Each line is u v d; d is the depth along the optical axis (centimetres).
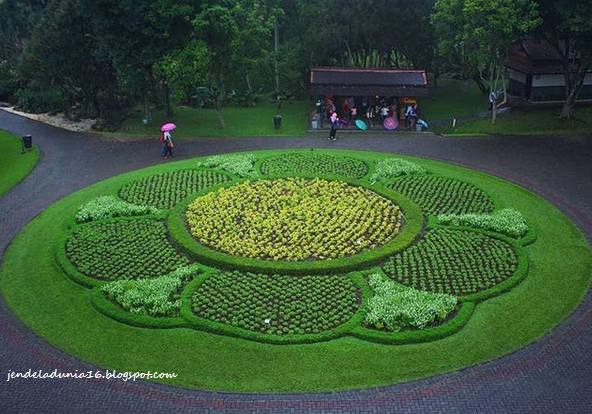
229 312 2123
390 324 2016
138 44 4356
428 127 4522
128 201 3073
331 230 2672
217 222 2762
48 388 1794
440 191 3136
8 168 3766
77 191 3288
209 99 5459
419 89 4472
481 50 4228
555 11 4006
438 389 1766
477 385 1778
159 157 3881
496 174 3422
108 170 3653
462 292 2223
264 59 5194
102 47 4444
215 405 1720
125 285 2250
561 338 1980
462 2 4228
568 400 1712
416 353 1914
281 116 4831
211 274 2359
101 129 4622
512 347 1941
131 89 4475
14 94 5644
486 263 2403
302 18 5338
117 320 2103
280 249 2488
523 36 4322
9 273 2438
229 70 4650
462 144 4038
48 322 2109
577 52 4369
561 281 2303
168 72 4234
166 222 2814
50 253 2572
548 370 1834
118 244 2600
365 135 4316
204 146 4112
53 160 3869
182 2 4203
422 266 2392
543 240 2619
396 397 1738
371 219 2766
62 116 5112
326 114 4688
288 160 3647
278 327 2034
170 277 2317
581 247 2555
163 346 1967
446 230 2677
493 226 2675
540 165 3556
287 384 1794
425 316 2045
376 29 5056
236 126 4684
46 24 4631
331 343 1962
